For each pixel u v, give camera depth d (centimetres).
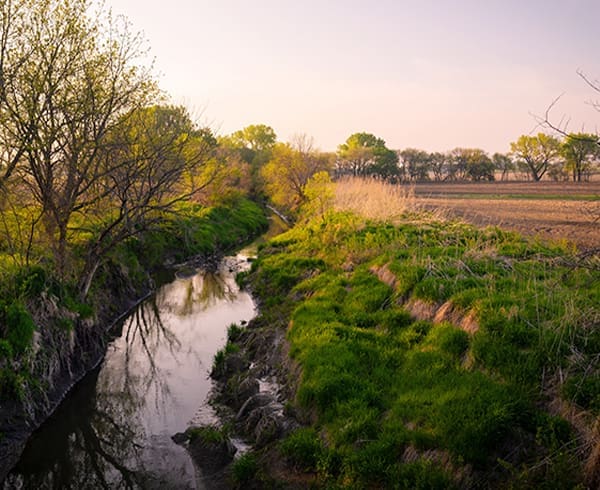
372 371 1012
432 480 685
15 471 988
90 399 1285
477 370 875
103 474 1010
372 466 745
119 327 1816
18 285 1246
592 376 738
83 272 1577
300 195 5419
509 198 5028
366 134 12306
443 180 10850
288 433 945
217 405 1201
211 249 3291
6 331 1134
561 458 638
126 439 1102
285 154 5381
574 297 961
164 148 1691
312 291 1730
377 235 2053
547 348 820
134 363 1519
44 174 1409
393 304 1298
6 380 1071
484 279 1197
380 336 1139
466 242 1658
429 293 1181
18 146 1280
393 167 10462
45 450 1070
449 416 768
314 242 2452
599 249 762
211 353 1575
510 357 845
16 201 1377
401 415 841
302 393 1004
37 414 1116
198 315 2005
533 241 1842
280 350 1332
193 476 937
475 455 703
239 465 877
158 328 1848
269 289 2077
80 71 1405
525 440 709
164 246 2877
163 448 1047
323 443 861
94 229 1744
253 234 4353
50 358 1243
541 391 771
